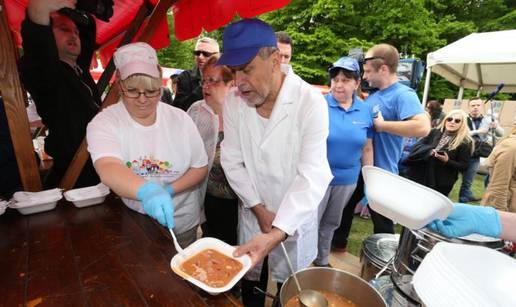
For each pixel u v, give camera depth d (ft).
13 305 2.47
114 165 3.81
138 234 3.72
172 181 4.70
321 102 4.36
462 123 9.62
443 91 36.73
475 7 38.50
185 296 2.64
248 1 6.09
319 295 3.00
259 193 5.07
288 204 3.88
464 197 14.73
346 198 7.47
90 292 2.65
